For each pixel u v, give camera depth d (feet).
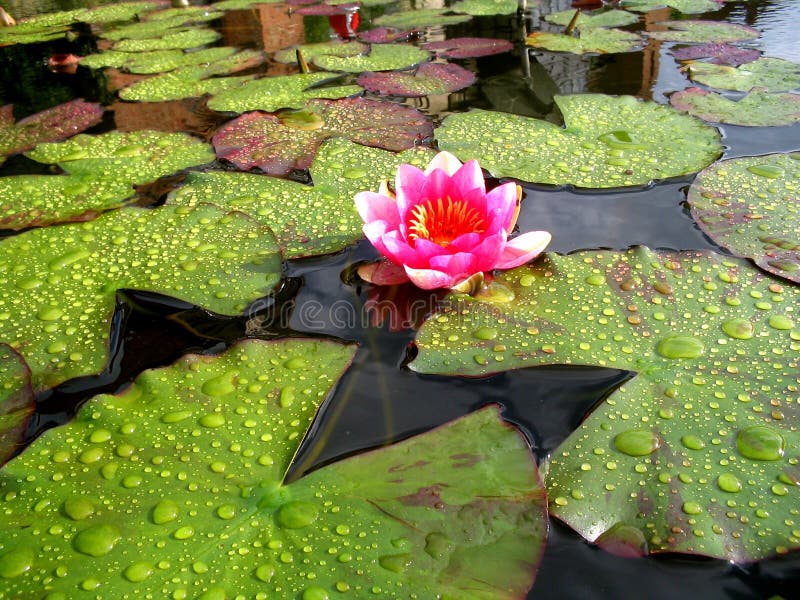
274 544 0.91
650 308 1.17
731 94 1.91
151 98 2.10
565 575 0.88
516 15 2.85
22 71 2.47
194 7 3.36
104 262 1.31
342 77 2.21
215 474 0.98
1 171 1.69
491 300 1.21
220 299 1.23
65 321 1.20
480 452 1.00
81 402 1.10
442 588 0.85
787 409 1.02
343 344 1.16
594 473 0.97
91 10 3.40
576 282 1.23
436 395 1.09
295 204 1.47
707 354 1.09
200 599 0.83
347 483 0.97
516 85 2.07
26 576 0.86
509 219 1.26
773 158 1.52
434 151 1.64
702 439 0.99
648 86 1.99
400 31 2.70
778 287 1.19
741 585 0.85
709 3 2.86
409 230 1.24
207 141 1.78
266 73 2.29
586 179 1.51
